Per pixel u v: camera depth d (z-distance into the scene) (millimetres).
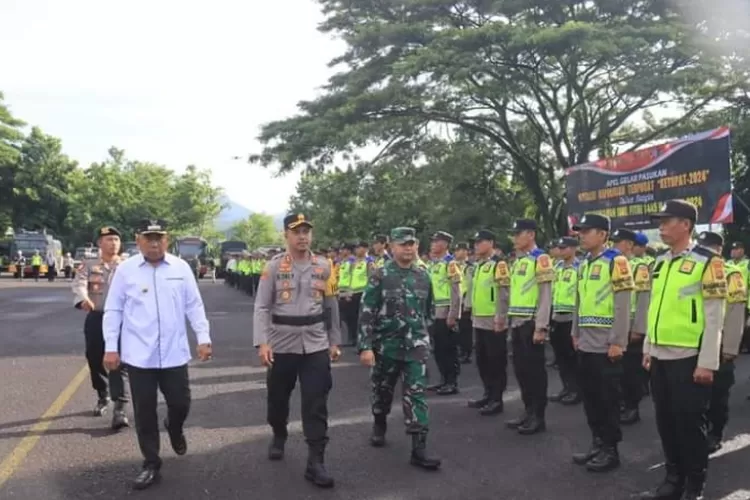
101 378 7367
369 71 23312
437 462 5766
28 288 31422
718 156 10938
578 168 15016
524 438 6816
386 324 6059
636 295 7051
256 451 6250
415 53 21281
